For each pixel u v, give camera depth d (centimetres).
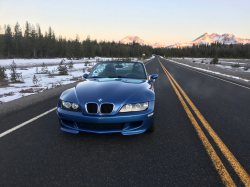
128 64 409
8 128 316
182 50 16750
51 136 283
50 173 188
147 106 262
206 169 194
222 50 14075
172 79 1080
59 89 709
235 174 185
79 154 227
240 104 489
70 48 9375
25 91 665
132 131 256
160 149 239
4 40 7956
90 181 175
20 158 217
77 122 258
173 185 168
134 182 173
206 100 535
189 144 253
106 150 237
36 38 9181
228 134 288
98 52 12069
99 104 245
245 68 2248
